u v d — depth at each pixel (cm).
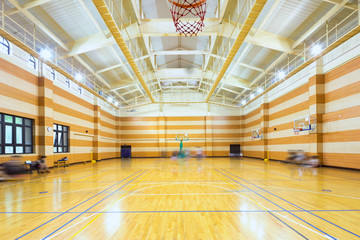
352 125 1057
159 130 2561
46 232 362
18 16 902
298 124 1474
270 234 347
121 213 457
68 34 1105
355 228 370
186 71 1880
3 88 973
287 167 1351
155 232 358
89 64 1466
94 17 1044
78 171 1220
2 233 359
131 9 1091
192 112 2611
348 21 975
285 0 946
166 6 1194
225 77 1925
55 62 1163
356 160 1038
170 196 605
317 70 1270
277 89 1788
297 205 507
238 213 452
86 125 1809
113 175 1049
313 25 1027
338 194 615
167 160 2153
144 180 888
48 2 868
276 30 1154
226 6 1039
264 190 675
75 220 417
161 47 1605
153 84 2106
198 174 1063
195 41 1554
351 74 1070
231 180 870
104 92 1986
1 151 977
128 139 2562
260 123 2067
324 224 389
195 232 357
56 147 1405
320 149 1260
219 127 2609
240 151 2594
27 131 1148
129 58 1162
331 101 1205
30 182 855
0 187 756
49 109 1273
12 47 1044
